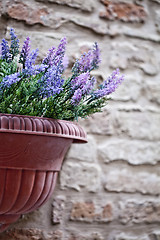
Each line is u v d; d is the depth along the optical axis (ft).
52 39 5.34
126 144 5.65
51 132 4.00
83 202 5.32
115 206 5.47
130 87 5.79
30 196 4.12
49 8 5.41
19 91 4.07
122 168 5.59
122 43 5.83
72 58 5.43
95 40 5.65
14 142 3.95
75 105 4.19
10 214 4.29
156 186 5.72
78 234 5.24
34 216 5.06
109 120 5.61
